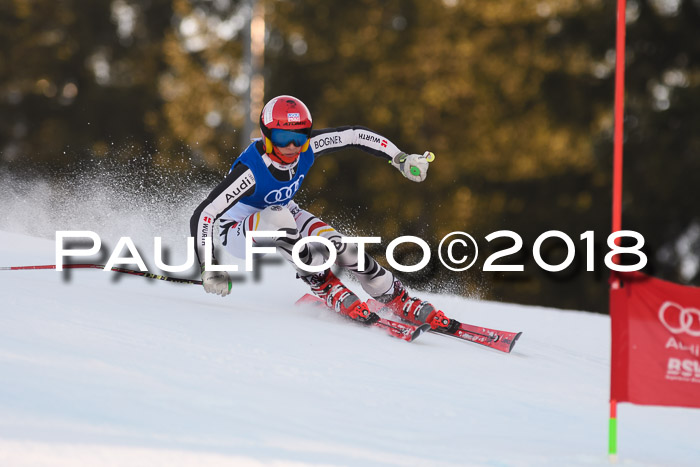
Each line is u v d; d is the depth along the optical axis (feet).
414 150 263.90
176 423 35.60
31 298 56.18
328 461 33.60
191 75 302.45
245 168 62.69
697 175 239.50
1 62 329.52
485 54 258.16
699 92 240.73
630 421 48.03
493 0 257.34
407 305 66.54
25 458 29.55
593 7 255.09
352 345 57.31
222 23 320.50
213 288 60.29
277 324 60.54
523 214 259.80
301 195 266.16
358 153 265.54
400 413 43.27
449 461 36.09
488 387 51.39
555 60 256.32
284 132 61.52
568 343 73.31
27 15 331.57
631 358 38.65
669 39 253.85
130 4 345.10
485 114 258.98
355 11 271.49
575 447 40.86
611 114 255.50
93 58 338.13
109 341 48.03
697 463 40.88
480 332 64.85
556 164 254.06
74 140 319.68
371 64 268.41
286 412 40.16
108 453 30.96
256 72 224.53
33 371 39.29
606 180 249.96
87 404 36.19
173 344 50.01
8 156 318.24
